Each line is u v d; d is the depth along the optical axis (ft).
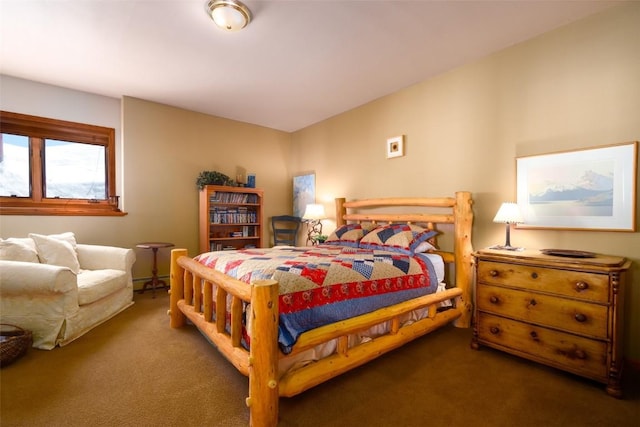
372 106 12.62
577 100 7.30
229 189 13.99
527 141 8.14
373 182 12.58
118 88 11.62
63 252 9.09
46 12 7.04
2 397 5.33
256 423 4.53
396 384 5.90
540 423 4.79
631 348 6.52
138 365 6.54
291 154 17.56
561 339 6.05
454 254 9.25
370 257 7.75
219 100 12.76
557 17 7.22
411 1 6.68
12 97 10.66
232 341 5.52
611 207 6.77
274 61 9.40
